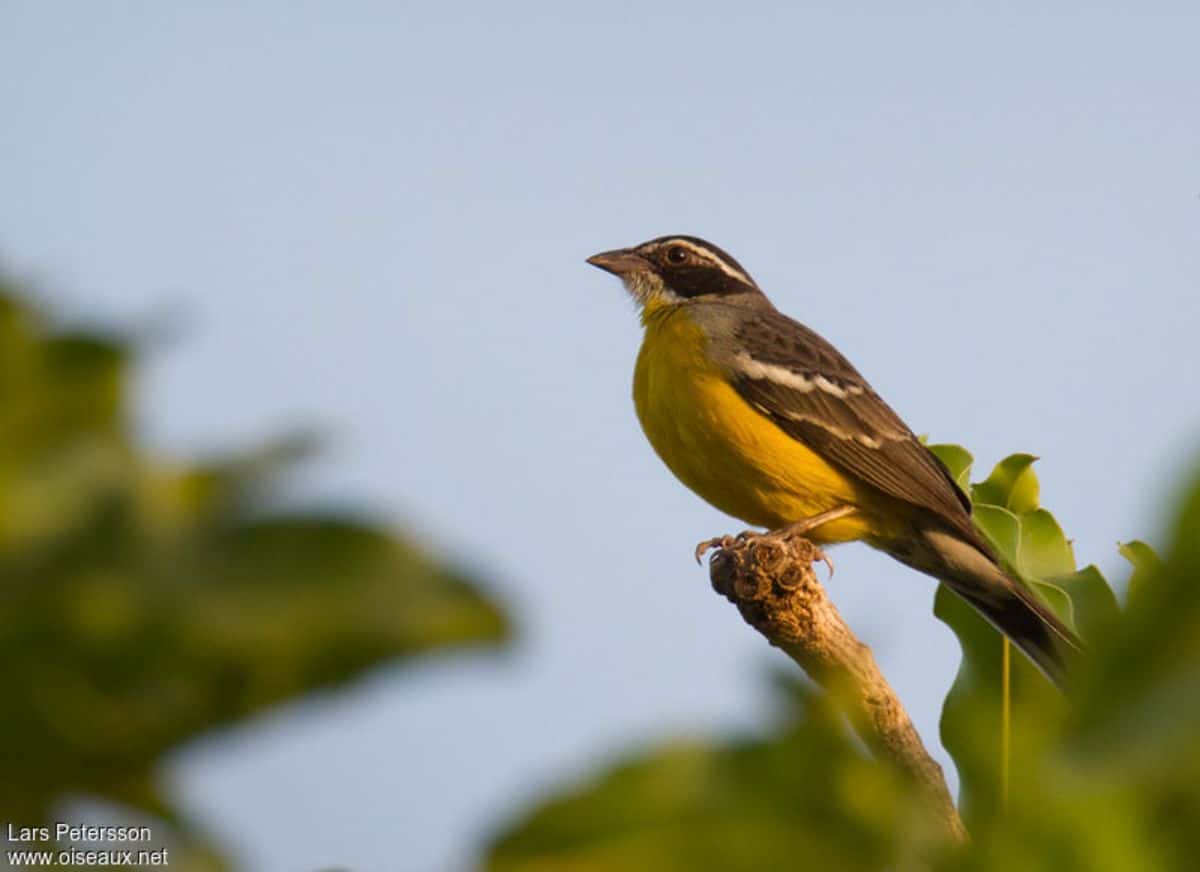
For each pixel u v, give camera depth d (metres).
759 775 3.21
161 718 3.13
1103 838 3.13
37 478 3.14
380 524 2.98
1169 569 3.06
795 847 3.21
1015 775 3.30
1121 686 3.08
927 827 3.32
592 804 3.12
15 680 3.09
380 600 2.93
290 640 2.97
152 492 3.09
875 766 3.26
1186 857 3.12
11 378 3.22
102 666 3.08
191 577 2.99
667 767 3.14
